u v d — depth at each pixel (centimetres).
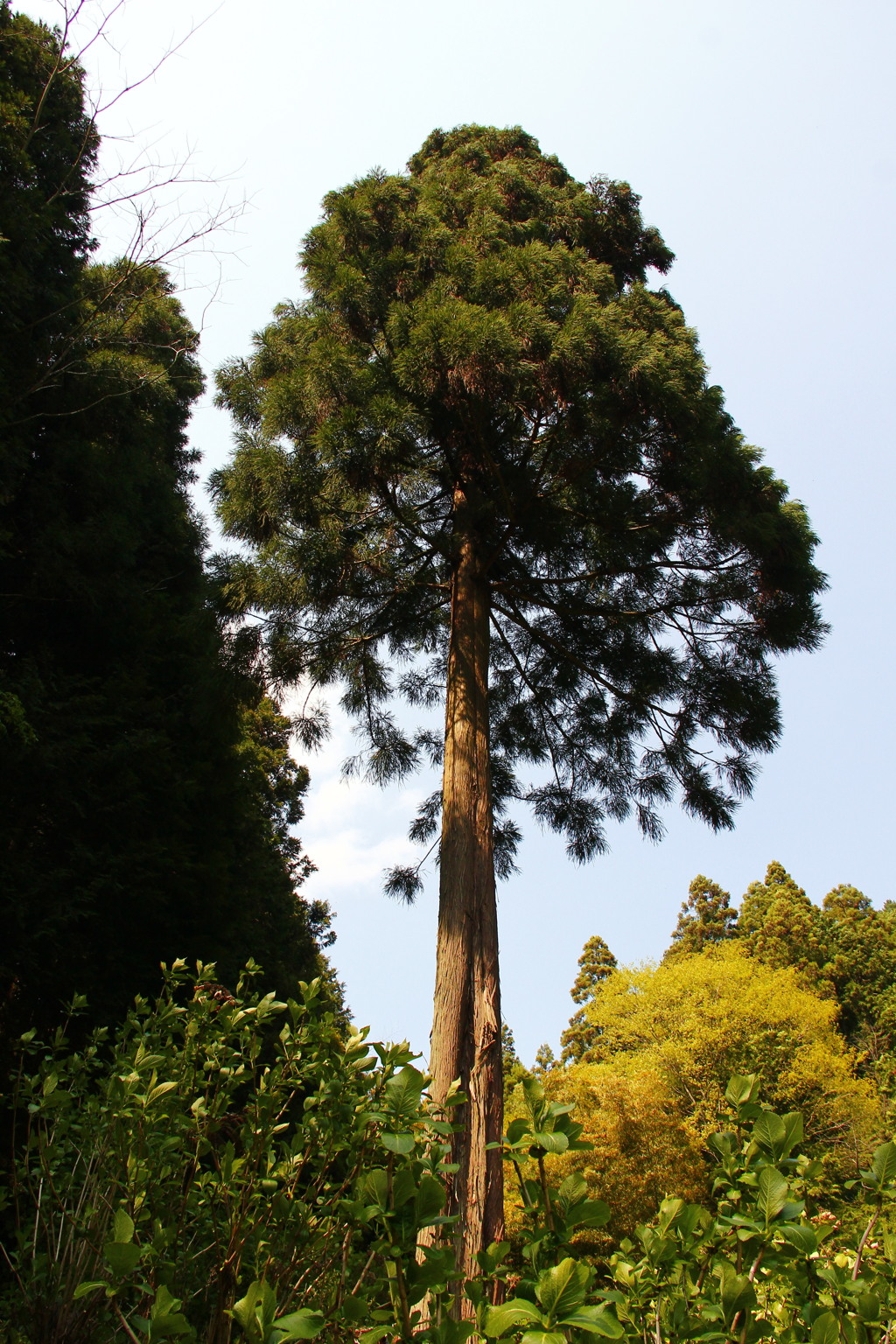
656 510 805
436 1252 154
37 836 759
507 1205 998
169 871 804
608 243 955
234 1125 281
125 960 744
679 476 778
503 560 877
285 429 728
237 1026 286
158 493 1162
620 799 902
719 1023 1814
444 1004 584
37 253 879
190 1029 295
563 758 939
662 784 859
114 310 1039
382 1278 184
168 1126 265
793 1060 1727
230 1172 236
